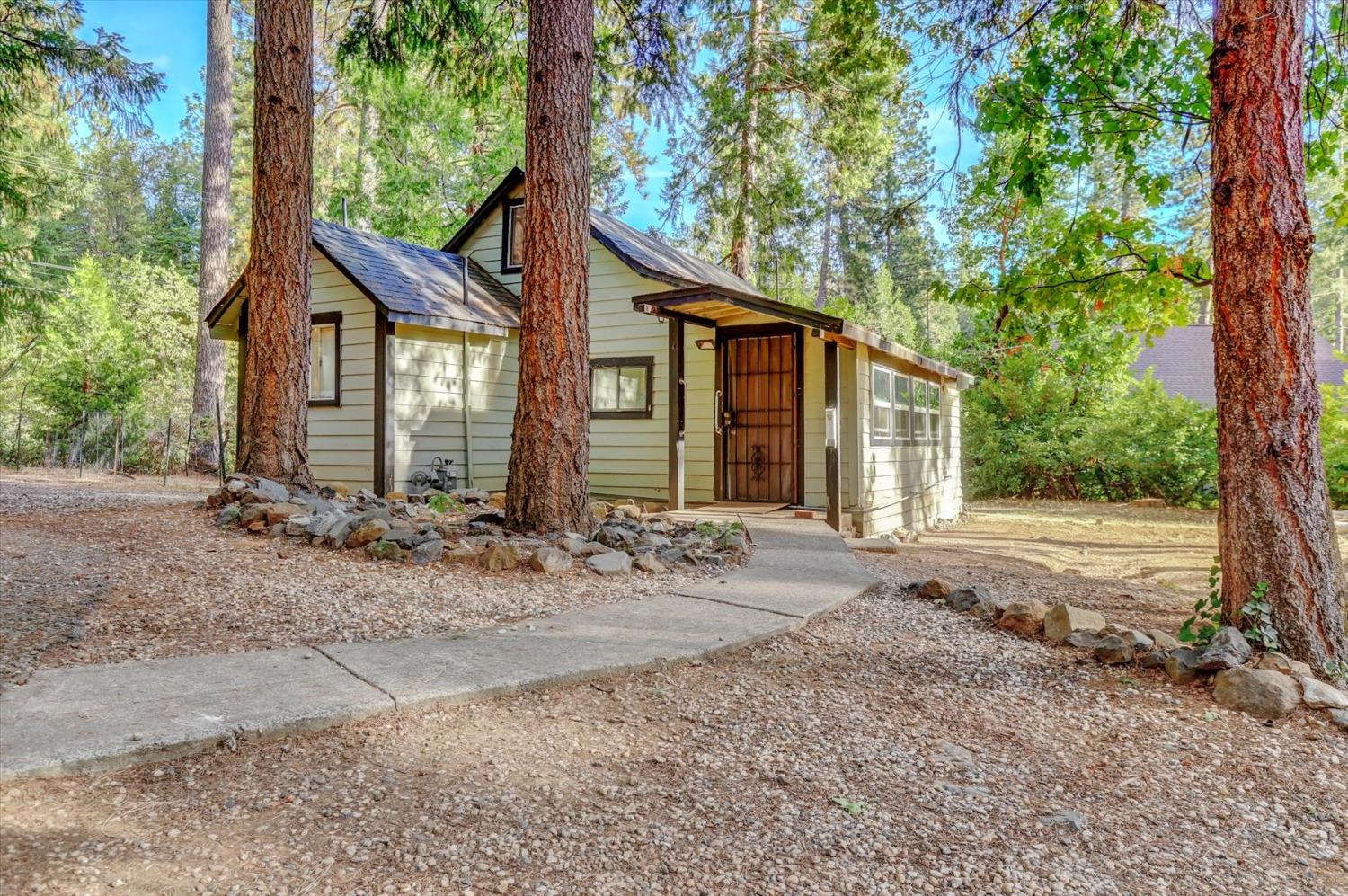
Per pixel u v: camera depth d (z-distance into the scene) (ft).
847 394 31.30
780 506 32.37
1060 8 21.88
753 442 33.96
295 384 24.85
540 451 20.79
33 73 37.96
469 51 32.14
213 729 8.68
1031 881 7.07
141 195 112.88
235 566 17.07
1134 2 21.49
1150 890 7.07
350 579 16.67
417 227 63.98
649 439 35.63
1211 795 9.00
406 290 34.12
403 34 31.09
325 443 35.14
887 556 25.68
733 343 34.40
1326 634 12.54
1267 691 11.37
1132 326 24.82
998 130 23.03
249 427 24.64
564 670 11.40
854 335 28.40
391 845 7.04
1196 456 54.19
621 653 12.35
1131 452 55.83
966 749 9.96
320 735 9.16
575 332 20.99
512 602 15.74
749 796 8.38
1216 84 13.32
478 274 41.19
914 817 8.13
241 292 35.78
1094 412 60.13
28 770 7.52
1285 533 12.75
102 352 52.95
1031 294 24.41
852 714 10.89
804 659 13.16
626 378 36.35
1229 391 13.34
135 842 6.83
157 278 73.15
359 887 6.40
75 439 51.13
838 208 90.79
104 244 105.60
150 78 36.73
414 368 33.73
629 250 36.11
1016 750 10.00
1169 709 11.53
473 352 36.35
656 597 16.65
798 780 8.82
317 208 77.87
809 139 60.34
